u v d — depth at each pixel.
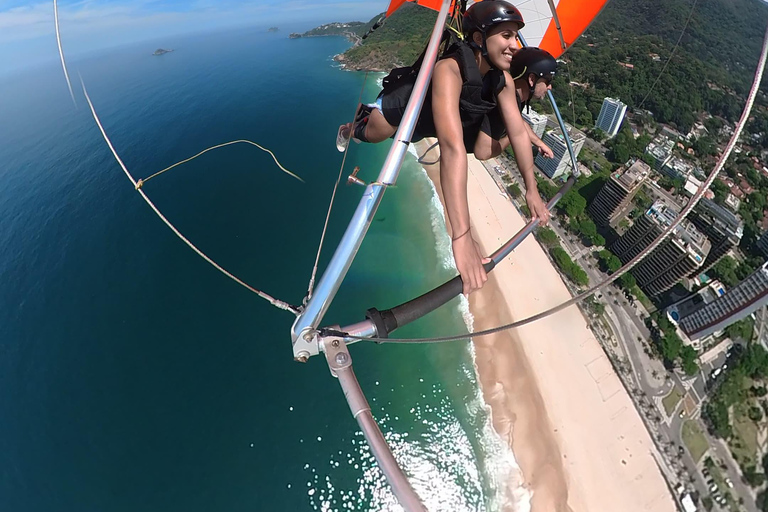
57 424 27.11
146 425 27.44
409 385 31.02
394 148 2.76
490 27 3.02
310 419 28.56
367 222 2.85
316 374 30.66
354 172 3.08
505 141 3.96
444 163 2.90
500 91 3.54
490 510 26.03
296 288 37.66
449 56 3.10
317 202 47.44
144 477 25.27
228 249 40.47
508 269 40.31
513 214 47.16
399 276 39.72
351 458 27.11
